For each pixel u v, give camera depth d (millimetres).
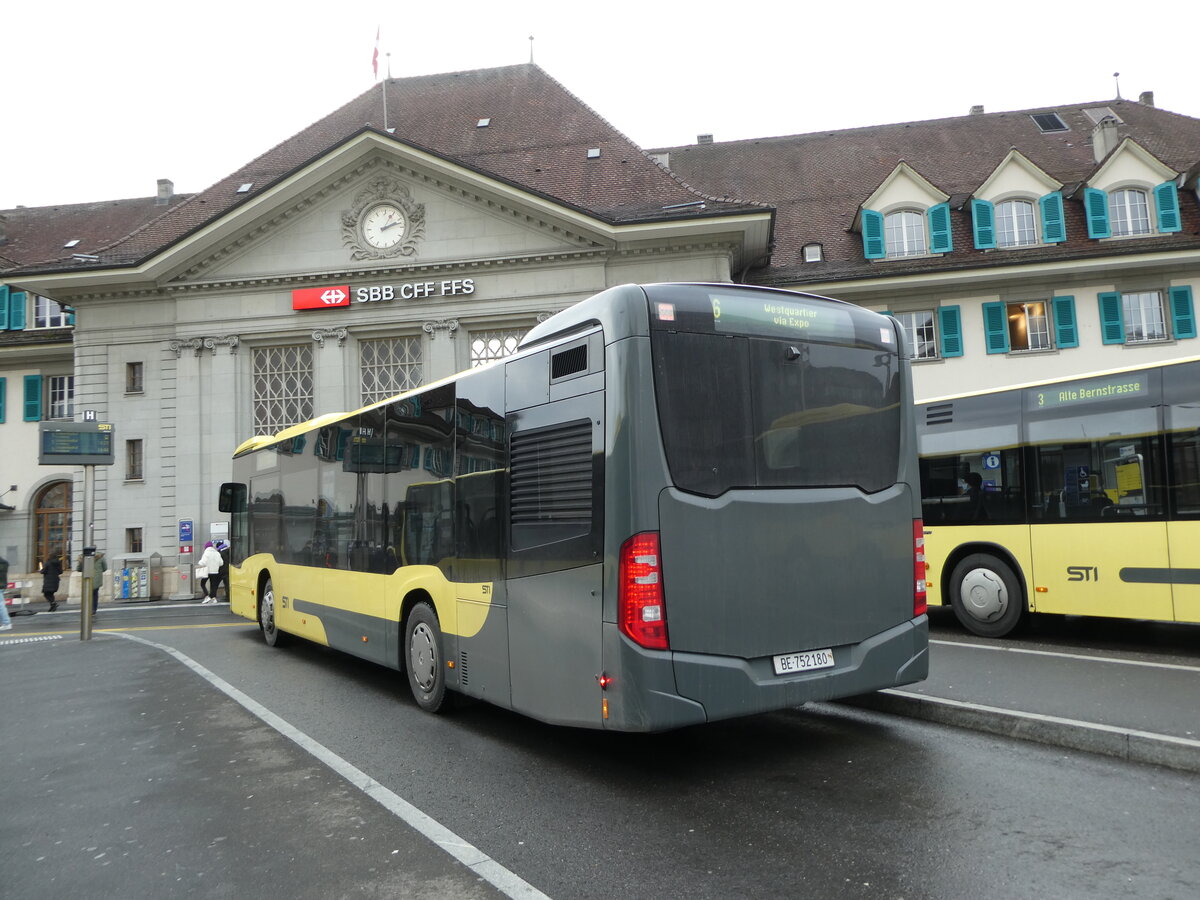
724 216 23141
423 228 25250
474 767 5582
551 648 5391
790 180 30156
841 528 5426
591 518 5043
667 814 4520
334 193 25641
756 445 5188
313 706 7742
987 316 24375
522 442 5809
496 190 24422
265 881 3873
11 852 4414
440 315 25000
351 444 9172
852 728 6094
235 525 13836
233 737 6641
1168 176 24688
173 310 26281
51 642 14641
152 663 11039
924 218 25594
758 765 5320
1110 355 23922
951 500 10422
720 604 4934
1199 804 4309
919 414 10914
